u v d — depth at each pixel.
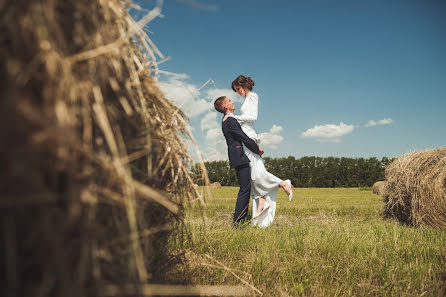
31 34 0.71
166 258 1.53
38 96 0.70
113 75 0.96
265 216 3.77
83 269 0.71
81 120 0.79
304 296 1.60
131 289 0.88
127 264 0.90
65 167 0.69
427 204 4.07
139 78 1.16
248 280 1.72
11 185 0.61
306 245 2.41
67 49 0.79
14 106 0.60
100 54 0.89
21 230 0.64
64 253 0.67
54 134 0.65
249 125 3.88
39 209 0.65
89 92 0.82
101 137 0.87
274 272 1.87
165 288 1.31
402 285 1.71
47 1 0.74
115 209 0.88
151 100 1.24
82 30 0.83
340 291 1.64
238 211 3.58
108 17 0.95
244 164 3.65
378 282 1.81
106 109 0.92
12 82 0.67
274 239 2.52
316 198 11.55
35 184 0.64
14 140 0.61
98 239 0.80
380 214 5.26
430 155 4.29
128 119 1.04
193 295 1.39
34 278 0.65
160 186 1.30
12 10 0.70
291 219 4.54
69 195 0.70
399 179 4.52
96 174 0.79
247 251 2.33
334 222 3.58
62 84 0.73
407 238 2.85
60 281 0.66
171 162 1.28
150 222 1.27
